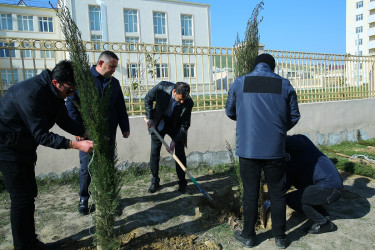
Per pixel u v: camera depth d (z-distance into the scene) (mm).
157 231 3061
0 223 3330
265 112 2668
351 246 2852
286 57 6750
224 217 3434
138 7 28703
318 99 7363
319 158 3168
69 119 2873
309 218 3084
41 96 2332
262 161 2760
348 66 7883
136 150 5070
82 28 25734
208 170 5465
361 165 5293
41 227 3260
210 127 5621
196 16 31828
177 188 4496
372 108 8281
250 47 3143
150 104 4184
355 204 3828
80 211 3566
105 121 2455
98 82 3281
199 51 5531
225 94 5930
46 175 4555
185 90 3689
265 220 3262
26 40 4242
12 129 2350
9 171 2395
